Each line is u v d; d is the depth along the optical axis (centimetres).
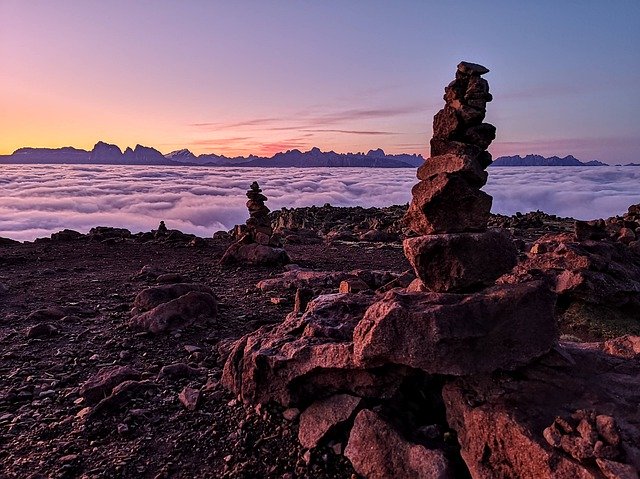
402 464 491
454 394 532
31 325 1074
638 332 1000
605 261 1123
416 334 503
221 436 611
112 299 1337
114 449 586
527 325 521
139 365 848
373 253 2573
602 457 379
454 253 550
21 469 542
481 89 539
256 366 660
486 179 562
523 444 431
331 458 550
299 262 2159
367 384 582
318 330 678
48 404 704
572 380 512
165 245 2616
